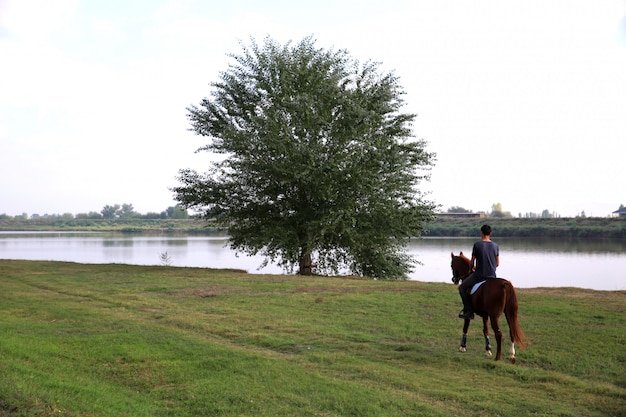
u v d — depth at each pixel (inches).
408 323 509.0
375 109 1015.0
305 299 641.0
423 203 1059.3
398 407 295.4
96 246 3107.8
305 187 1007.0
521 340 380.5
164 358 383.9
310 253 1024.9
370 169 970.1
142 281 823.7
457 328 487.5
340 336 466.0
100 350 399.9
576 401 308.2
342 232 978.7
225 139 983.6
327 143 993.5
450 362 390.0
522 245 2797.7
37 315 556.1
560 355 394.0
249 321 527.5
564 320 499.2
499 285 387.2
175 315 560.1
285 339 457.4
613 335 440.1
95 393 290.4
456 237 3900.1
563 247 2603.3
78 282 821.2
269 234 975.0
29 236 5319.9
